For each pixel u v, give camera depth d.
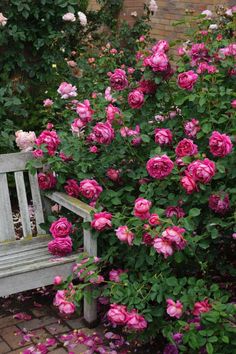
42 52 5.02
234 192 2.80
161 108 3.34
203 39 3.69
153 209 2.86
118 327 3.16
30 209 4.46
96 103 3.48
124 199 3.18
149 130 3.24
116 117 3.07
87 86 4.82
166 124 3.29
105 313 3.26
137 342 3.01
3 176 3.31
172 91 3.21
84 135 3.29
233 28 3.96
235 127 2.97
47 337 3.10
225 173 2.90
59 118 4.36
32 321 3.26
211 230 2.74
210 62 3.42
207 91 3.02
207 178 2.63
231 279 3.24
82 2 7.51
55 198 3.31
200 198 2.79
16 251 3.23
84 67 5.07
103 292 2.83
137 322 2.55
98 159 3.27
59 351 2.97
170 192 2.99
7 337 3.09
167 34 8.39
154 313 2.66
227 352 2.44
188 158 2.78
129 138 3.12
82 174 3.17
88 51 6.54
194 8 7.83
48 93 4.84
